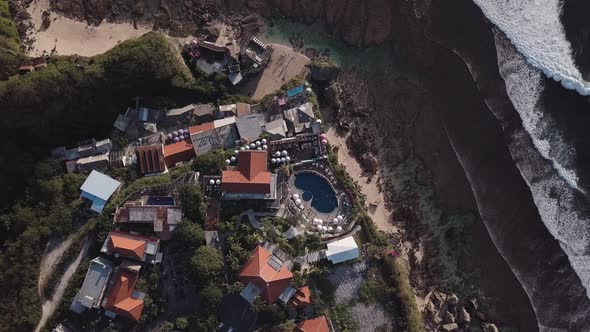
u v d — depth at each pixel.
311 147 61.22
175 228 56.34
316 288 57.97
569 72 63.06
